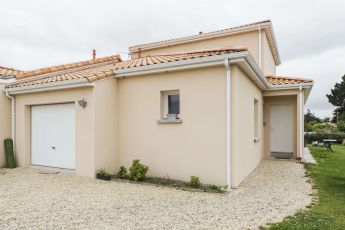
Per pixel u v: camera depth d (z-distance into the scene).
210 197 6.58
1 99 11.02
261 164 11.67
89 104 8.76
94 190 7.19
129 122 9.28
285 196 6.68
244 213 5.39
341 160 13.18
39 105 10.63
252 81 10.12
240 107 7.94
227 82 7.48
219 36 14.69
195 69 8.06
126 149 9.30
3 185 7.77
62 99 9.54
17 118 11.09
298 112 12.50
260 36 13.70
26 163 10.79
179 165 8.27
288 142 13.94
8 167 10.61
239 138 7.77
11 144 10.90
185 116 8.20
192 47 15.63
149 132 8.88
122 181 8.23
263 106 13.98
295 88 12.30
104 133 9.00
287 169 10.42
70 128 9.66
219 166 7.61
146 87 8.98
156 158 8.70
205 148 7.84
